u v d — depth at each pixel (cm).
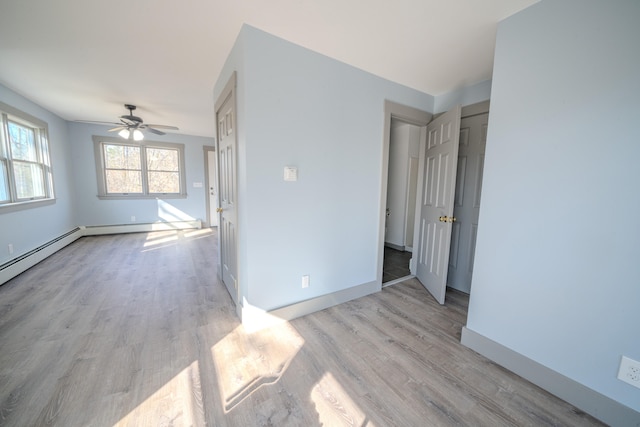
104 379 151
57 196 431
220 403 137
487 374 163
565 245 142
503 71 165
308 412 133
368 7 156
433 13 160
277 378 155
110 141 531
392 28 177
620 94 122
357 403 139
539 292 153
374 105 252
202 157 634
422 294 281
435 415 132
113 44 205
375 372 162
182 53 218
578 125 136
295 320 222
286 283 218
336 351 181
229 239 259
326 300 243
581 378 139
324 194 230
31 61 236
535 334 156
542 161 149
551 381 148
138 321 216
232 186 231
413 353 181
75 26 181
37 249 357
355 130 242
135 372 157
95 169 522
